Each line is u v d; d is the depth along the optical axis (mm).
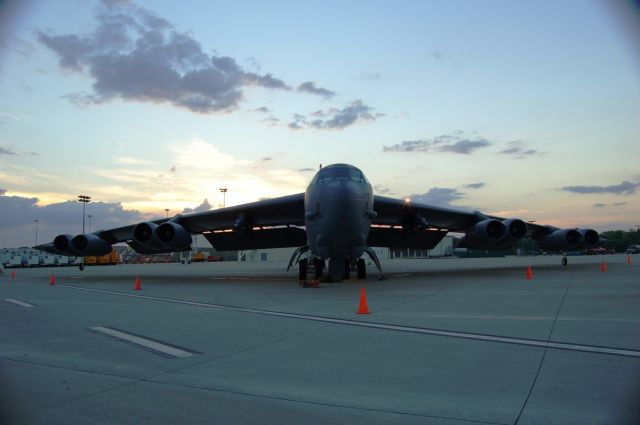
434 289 15305
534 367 5406
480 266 36219
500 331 7574
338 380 5090
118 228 24469
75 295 15727
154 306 12016
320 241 17844
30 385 5082
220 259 105125
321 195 17266
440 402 4340
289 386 4914
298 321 9039
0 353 6637
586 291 13516
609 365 5434
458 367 5492
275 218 23172
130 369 5695
